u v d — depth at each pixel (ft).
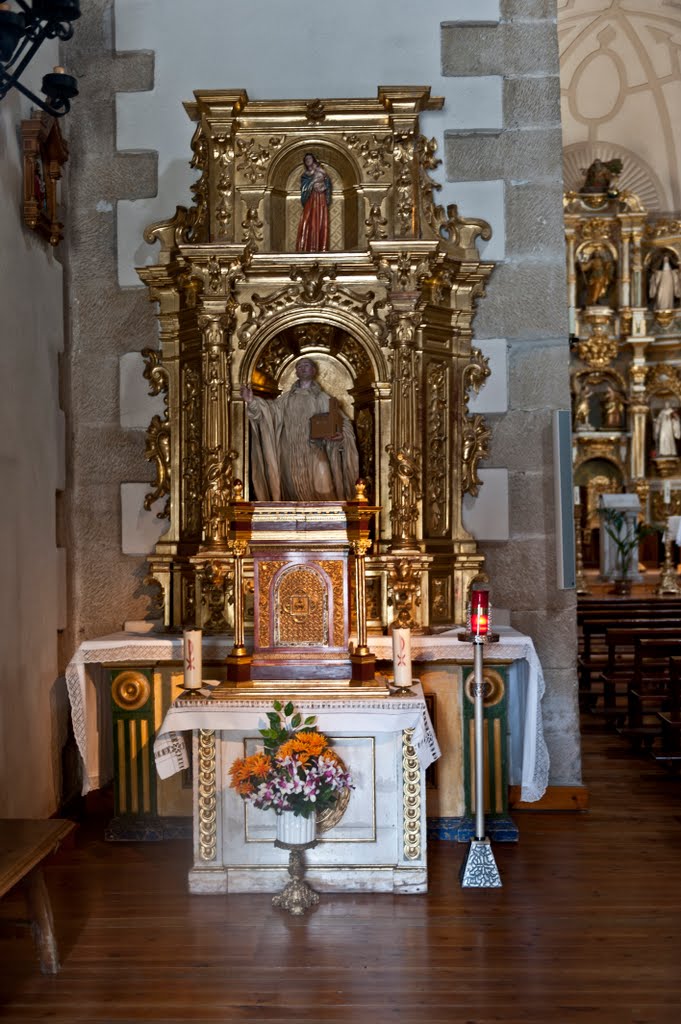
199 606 19.81
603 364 72.84
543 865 17.16
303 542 17.53
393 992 12.47
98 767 19.22
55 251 20.47
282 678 17.33
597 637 43.57
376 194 20.16
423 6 21.36
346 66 21.34
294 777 14.98
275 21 21.40
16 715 17.47
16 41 13.24
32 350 18.85
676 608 41.34
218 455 19.56
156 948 13.87
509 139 21.31
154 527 21.25
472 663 18.69
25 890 13.12
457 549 20.72
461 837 18.60
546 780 18.71
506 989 12.51
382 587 19.66
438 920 14.76
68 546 20.97
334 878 15.96
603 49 68.39
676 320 72.28
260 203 20.22
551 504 21.17
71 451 21.21
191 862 17.58
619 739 28.19
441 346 20.72
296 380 21.34
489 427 21.22
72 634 20.94
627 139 72.33
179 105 21.39
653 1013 11.85
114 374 21.35
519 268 21.26
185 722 15.96
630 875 16.62
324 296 19.94
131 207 21.35
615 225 72.23
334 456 19.85
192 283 20.10
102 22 21.54
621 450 73.46
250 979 12.88
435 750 16.42
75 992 12.56
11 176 17.85
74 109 21.49
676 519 54.49
